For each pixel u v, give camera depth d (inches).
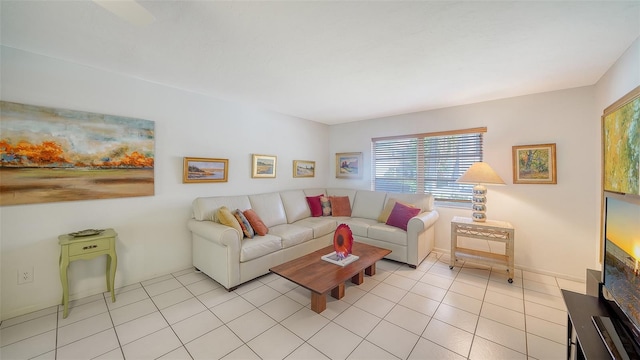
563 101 113.0
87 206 94.4
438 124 150.2
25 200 82.3
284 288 104.3
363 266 96.8
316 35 70.7
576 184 110.3
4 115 78.6
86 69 93.0
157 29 68.6
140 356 65.5
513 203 124.8
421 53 80.7
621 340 42.9
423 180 159.0
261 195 145.3
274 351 67.7
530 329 76.9
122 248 103.1
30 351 66.7
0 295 79.7
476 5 57.3
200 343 70.5
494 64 88.3
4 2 57.1
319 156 198.5
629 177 71.3
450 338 73.0
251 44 76.2
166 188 115.2
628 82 75.2
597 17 60.7
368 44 75.4
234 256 100.2
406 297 96.6
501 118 128.3
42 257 86.0
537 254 119.3
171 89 115.5
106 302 91.4
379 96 126.8
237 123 142.1
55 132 87.1
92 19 64.4
